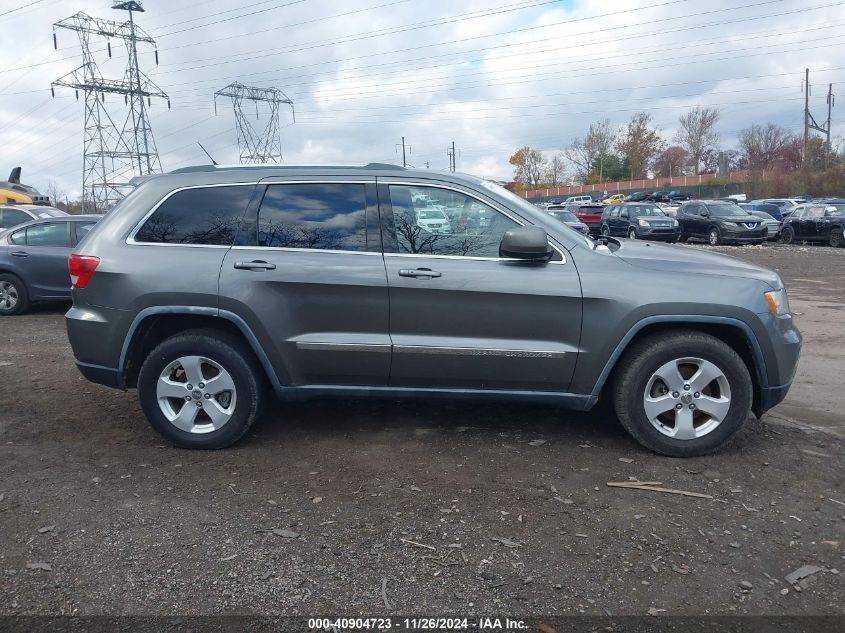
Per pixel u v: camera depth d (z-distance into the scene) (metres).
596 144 94.81
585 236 4.87
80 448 4.62
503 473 4.20
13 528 3.52
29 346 8.06
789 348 4.46
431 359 4.39
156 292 4.42
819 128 58.16
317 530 3.51
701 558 3.28
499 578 3.10
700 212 26.39
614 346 4.35
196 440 4.55
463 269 4.37
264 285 4.39
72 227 10.63
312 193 4.57
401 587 3.04
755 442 4.79
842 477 4.21
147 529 3.52
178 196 4.62
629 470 4.27
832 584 3.08
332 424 5.06
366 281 4.36
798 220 25.59
